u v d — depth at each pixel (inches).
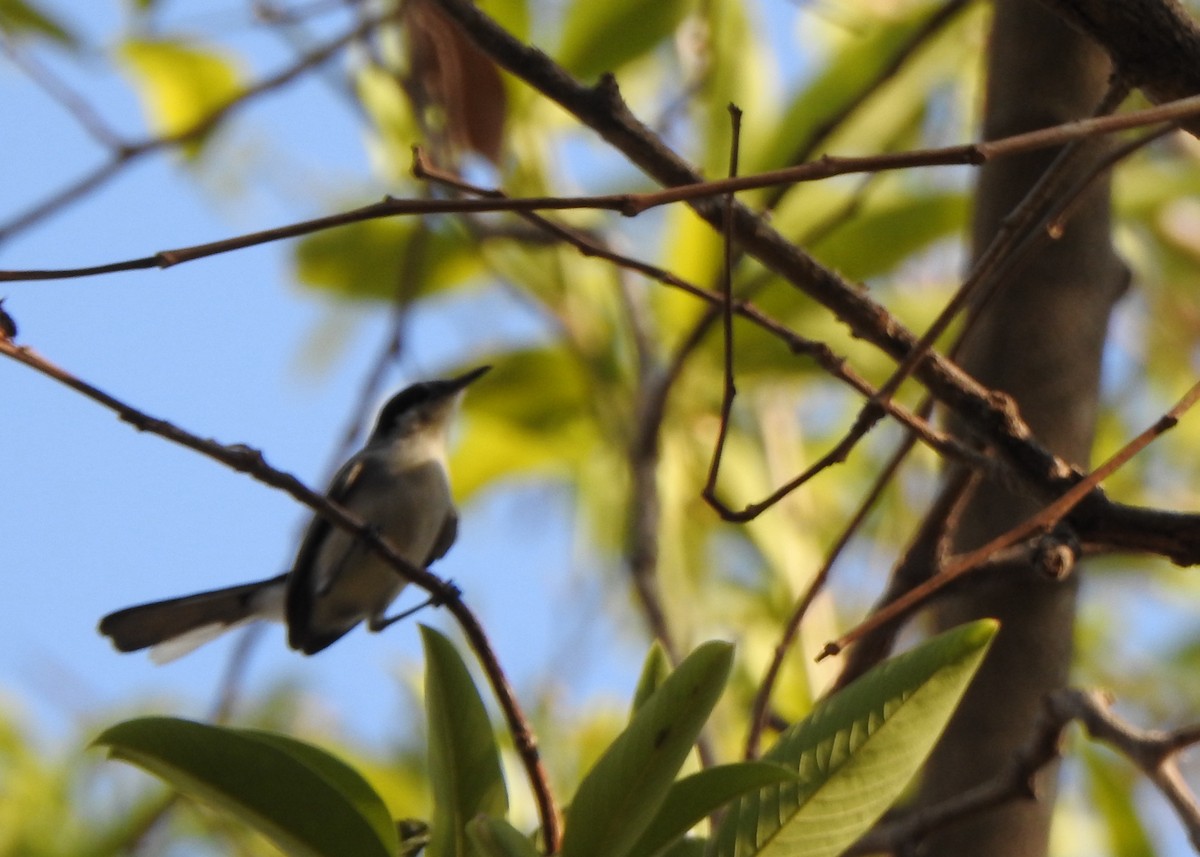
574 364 381.4
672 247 362.9
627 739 145.5
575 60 353.1
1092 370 233.3
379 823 159.3
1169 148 412.2
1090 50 237.9
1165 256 426.9
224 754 153.1
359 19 314.8
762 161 350.9
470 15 189.0
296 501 193.0
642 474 302.5
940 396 193.5
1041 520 159.2
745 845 156.0
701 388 354.6
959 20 347.6
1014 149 143.9
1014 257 191.0
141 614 409.7
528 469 411.2
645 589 288.4
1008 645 225.3
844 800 156.2
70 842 343.3
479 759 160.4
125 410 178.9
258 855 334.6
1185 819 193.9
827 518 411.5
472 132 319.9
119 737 151.9
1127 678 428.5
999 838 219.5
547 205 146.9
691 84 353.1
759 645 357.4
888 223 342.3
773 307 345.7
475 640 184.1
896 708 156.3
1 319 169.2
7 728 373.7
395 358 292.5
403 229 385.1
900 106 351.9
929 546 226.1
